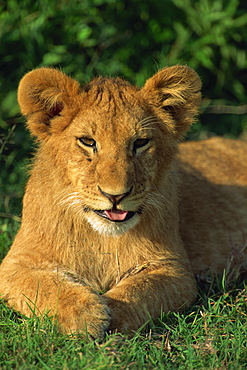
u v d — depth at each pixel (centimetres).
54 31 1275
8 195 1089
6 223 979
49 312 651
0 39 1220
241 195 1001
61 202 740
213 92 1405
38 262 749
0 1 1257
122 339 629
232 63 1409
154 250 773
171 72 759
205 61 1327
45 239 755
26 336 626
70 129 720
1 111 1227
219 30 1326
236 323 679
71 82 731
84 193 705
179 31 1334
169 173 788
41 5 1248
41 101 743
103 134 700
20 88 739
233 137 1358
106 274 767
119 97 732
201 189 980
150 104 751
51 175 750
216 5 1328
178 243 813
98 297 660
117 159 689
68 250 750
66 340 620
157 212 766
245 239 969
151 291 705
